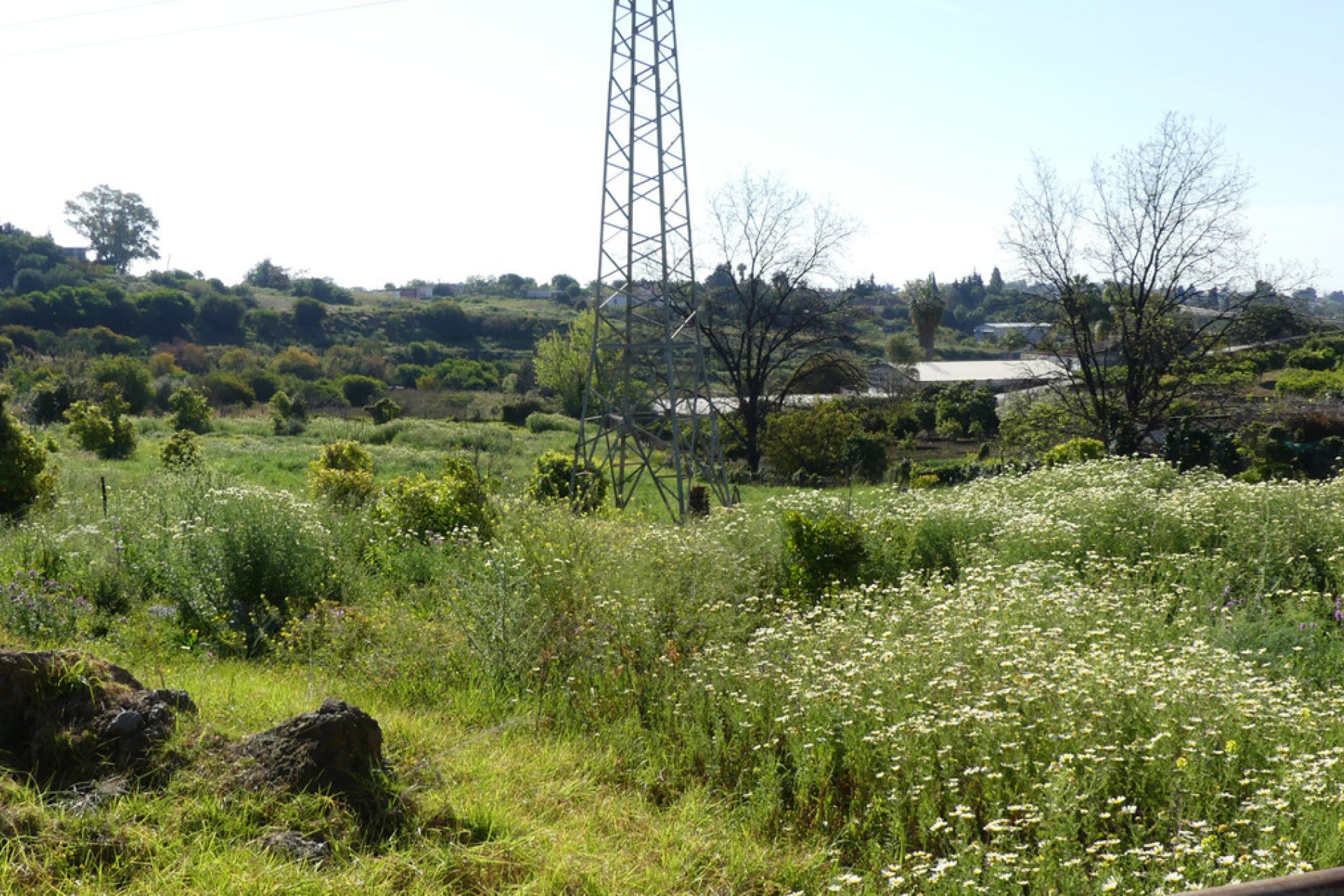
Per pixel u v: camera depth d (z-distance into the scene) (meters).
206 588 8.57
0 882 2.88
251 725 4.35
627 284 19.30
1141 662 5.38
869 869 3.86
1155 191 27.22
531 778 4.55
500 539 9.59
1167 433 25.52
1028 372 30.86
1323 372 44.66
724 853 3.92
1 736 3.72
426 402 63.12
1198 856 3.54
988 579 8.04
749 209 38.69
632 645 6.71
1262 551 9.20
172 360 69.75
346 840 3.41
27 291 93.31
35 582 8.25
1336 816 3.66
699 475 21.09
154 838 3.23
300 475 26.62
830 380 47.38
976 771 4.32
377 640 7.23
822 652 6.11
